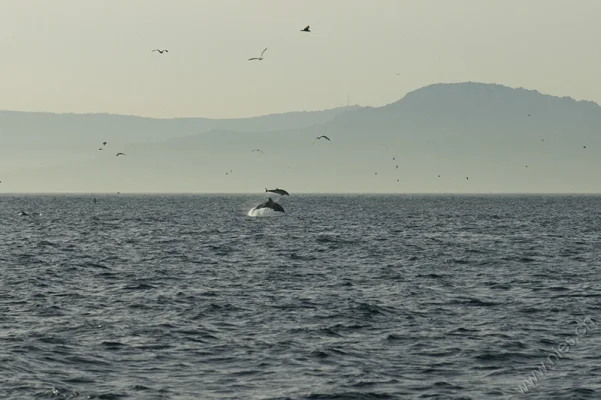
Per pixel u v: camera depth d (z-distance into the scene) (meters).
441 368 85.19
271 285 144.38
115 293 133.50
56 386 77.94
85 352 90.38
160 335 99.06
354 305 119.69
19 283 145.25
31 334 98.69
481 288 141.50
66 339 96.31
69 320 108.38
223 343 95.12
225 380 80.69
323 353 90.38
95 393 76.19
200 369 84.31
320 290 137.88
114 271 165.88
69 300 125.50
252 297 129.00
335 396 76.12
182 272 164.50
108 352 90.62
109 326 104.12
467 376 82.56
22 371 82.50
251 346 93.62
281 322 107.56
